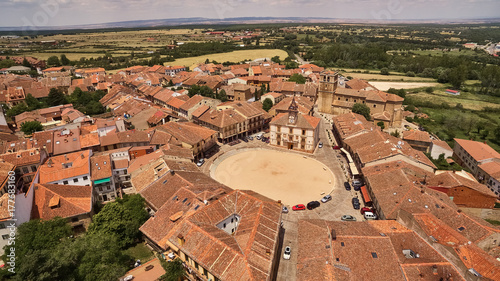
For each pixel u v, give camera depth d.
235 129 131.38
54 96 168.50
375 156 95.62
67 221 70.94
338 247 57.19
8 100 168.00
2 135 112.56
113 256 56.88
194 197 70.38
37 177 80.12
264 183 99.94
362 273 52.81
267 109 161.62
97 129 118.38
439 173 93.12
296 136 122.50
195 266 55.28
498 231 62.59
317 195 92.88
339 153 122.31
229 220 67.06
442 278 51.22
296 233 75.69
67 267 50.34
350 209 85.50
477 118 172.25
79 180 83.88
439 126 164.00
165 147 98.81
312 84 197.50
